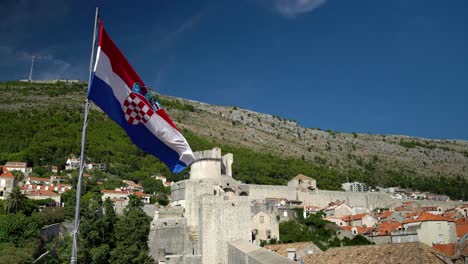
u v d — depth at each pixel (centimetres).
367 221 12950
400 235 11238
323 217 12588
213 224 8281
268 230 9838
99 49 2706
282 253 7700
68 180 16188
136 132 2877
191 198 10288
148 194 16025
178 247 9412
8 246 7169
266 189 14088
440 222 11150
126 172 19112
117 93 2792
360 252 5397
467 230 12056
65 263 6962
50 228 8669
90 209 7638
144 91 2928
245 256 6197
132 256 7219
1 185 12500
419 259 4616
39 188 14025
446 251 8588
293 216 11612
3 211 9469
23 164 17262
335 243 10519
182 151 3014
